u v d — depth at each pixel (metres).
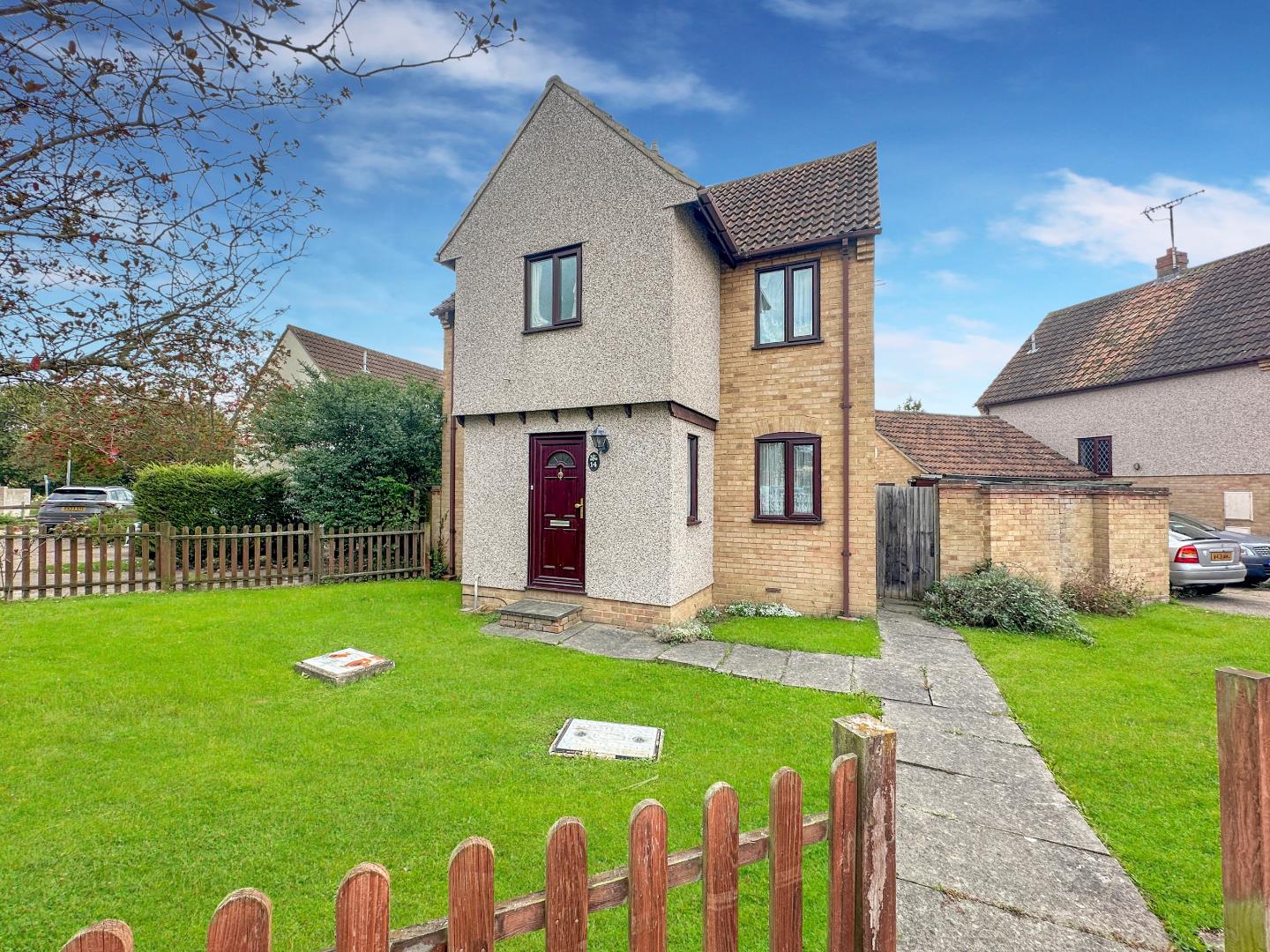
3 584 9.59
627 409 7.74
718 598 9.34
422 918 2.50
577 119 8.12
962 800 3.66
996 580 8.32
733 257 9.05
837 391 8.67
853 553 8.56
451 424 12.04
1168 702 5.20
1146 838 3.22
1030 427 19.38
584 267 8.02
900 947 2.46
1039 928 2.57
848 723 1.94
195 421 4.05
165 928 2.45
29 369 3.16
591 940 2.45
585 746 4.20
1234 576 10.09
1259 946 1.70
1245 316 14.39
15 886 2.67
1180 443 15.10
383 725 4.54
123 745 4.11
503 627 7.69
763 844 1.77
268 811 3.33
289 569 10.70
